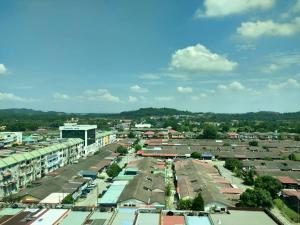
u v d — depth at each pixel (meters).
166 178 127.25
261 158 175.12
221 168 151.75
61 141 159.75
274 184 103.31
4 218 57.59
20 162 110.19
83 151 178.88
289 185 114.88
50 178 109.06
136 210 61.56
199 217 58.56
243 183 121.19
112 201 85.44
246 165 147.88
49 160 132.62
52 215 58.81
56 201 87.50
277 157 174.88
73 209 62.06
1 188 98.44
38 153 124.69
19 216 58.41
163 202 86.44
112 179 120.19
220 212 61.31
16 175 107.31
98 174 133.00
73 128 180.75
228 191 99.69
